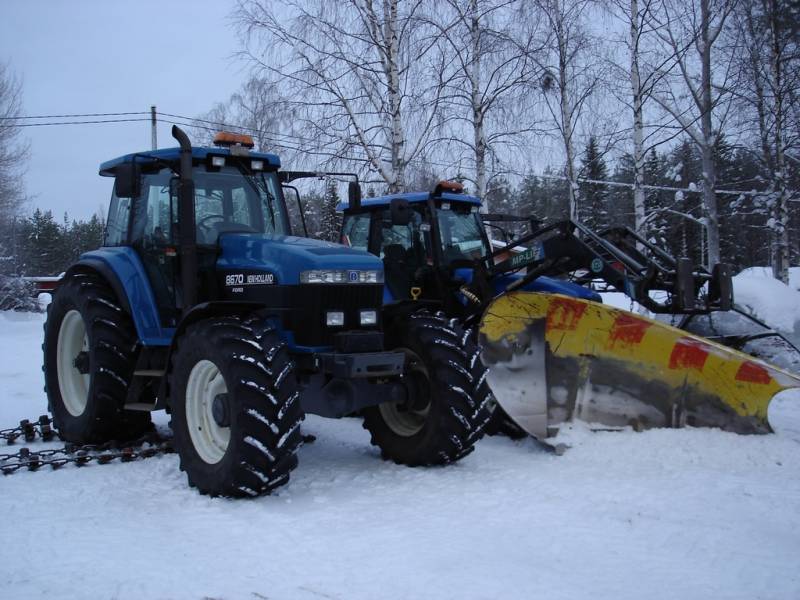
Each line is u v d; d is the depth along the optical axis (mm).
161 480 4477
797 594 2752
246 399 3910
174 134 4504
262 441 3902
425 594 2754
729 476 4383
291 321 4367
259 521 3648
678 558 3119
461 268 6695
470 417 4605
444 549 3219
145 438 5547
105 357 5207
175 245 4777
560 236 5906
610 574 2949
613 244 6305
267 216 5215
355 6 10273
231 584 2879
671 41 11344
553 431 5312
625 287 5570
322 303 4367
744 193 12945
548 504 3889
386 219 7391
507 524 3566
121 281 5199
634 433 5191
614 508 3801
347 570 2998
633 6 11617
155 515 3787
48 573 3008
